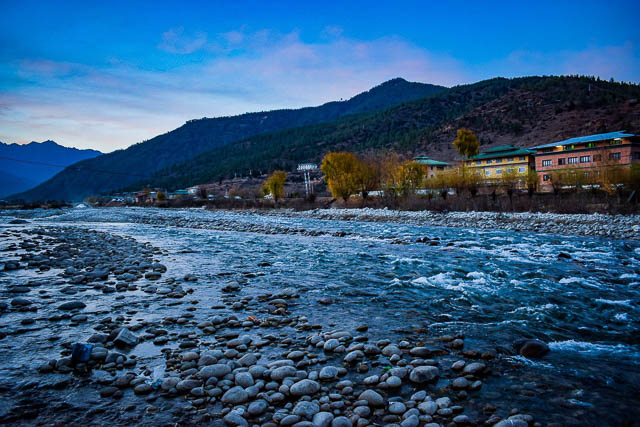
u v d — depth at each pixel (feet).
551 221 86.28
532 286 29.30
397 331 19.93
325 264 39.93
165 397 13.23
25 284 30.09
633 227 69.87
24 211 217.36
